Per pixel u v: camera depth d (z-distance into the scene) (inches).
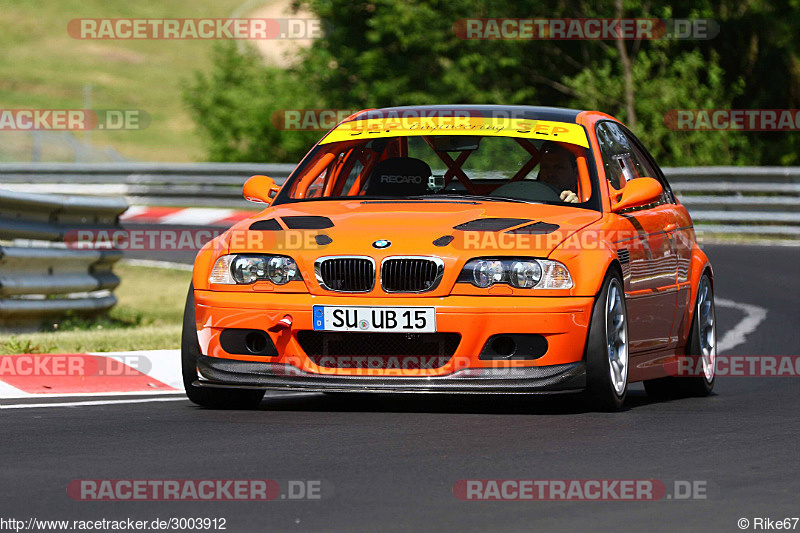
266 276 872.9
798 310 1647.4
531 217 901.2
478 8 3971.5
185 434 776.3
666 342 1012.5
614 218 935.7
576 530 529.0
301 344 868.0
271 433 780.6
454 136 1023.6
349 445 734.5
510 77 4035.4
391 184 1000.2
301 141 4638.3
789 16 3740.2
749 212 2637.8
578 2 3860.7
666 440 761.6
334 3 4256.9
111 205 1685.5
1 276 1417.3
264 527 530.9
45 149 6643.7
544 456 700.7
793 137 3599.9
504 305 843.4
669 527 536.4
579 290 854.5
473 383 845.8
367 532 522.3
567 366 850.1
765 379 1171.9
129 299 1985.7
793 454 716.0
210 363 885.2
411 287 852.6
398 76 4089.6
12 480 626.2
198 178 3526.1
